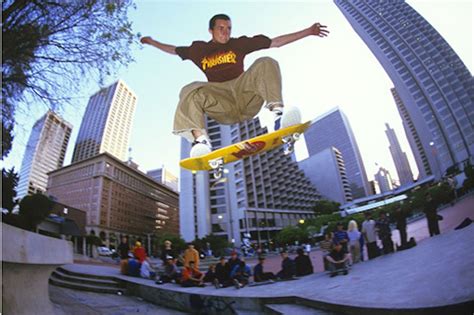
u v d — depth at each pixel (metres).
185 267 7.70
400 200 11.16
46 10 3.92
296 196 69.50
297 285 6.37
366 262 7.36
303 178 73.31
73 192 45.53
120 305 6.67
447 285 3.59
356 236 7.90
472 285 3.28
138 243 9.61
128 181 61.22
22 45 3.90
